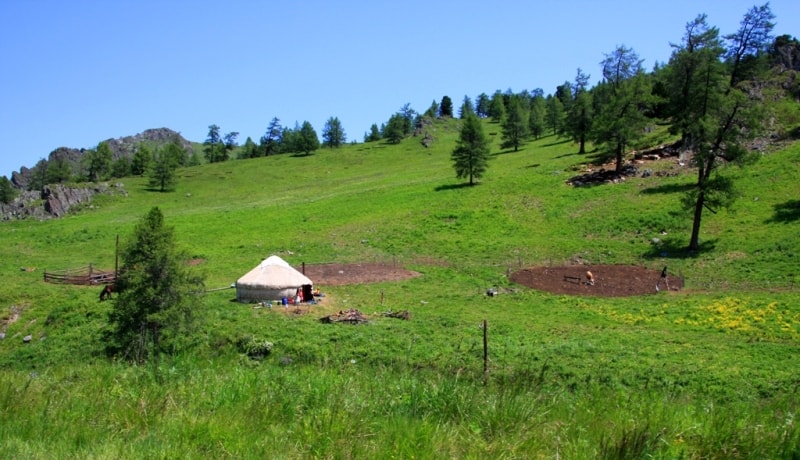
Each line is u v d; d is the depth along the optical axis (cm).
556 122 14075
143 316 2578
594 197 6400
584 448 668
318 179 12200
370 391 929
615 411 832
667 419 788
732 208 5350
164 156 11600
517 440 694
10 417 778
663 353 2448
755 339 2752
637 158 7538
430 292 4062
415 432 701
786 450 677
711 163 4722
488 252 5294
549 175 7606
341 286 4234
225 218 7438
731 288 3850
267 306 3544
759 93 7362
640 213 5684
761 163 6269
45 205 9331
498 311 3509
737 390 1905
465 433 725
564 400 880
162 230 2680
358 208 7331
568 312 3472
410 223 6406
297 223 6856
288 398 858
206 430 723
